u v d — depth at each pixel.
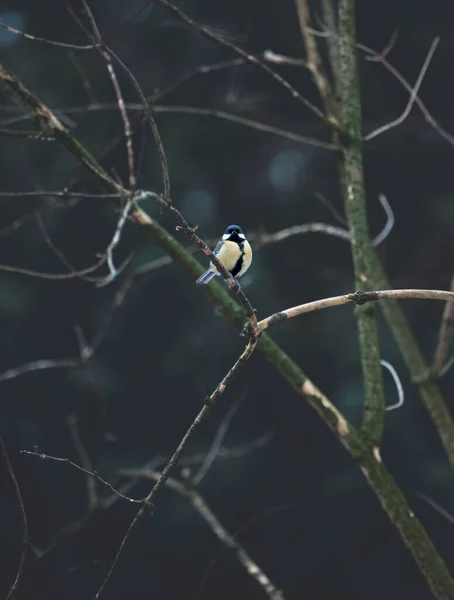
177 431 16.88
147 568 15.53
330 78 14.50
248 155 17.59
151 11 16.56
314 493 16.56
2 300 16.12
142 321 17.14
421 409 16.44
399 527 6.71
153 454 16.55
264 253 17.38
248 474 16.45
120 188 7.12
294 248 17.52
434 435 16.44
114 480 9.33
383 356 16.17
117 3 16.48
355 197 7.67
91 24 6.62
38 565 12.62
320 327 16.94
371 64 16.06
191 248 8.24
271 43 15.98
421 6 16.31
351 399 16.03
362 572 16.12
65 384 16.23
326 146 7.91
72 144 7.12
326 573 16.11
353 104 7.89
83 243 16.50
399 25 16.03
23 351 16.33
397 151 16.75
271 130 8.07
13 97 7.07
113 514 15.41
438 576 6.58
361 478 16.30
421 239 17.30
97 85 16.36
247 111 16.36
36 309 16.61
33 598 12.89
